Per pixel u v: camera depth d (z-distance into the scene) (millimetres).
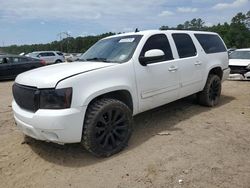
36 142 4809
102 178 3609
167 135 5000
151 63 4922
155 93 5004
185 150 4340
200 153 4219
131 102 4602
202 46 6438
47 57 26812
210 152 4246
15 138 5035
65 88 3713
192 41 6180
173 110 6586
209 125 5523
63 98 3693
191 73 5879
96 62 4625
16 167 3992
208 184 3375
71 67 4270
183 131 5191
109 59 4777
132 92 4547
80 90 3826
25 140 4902
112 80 4234
